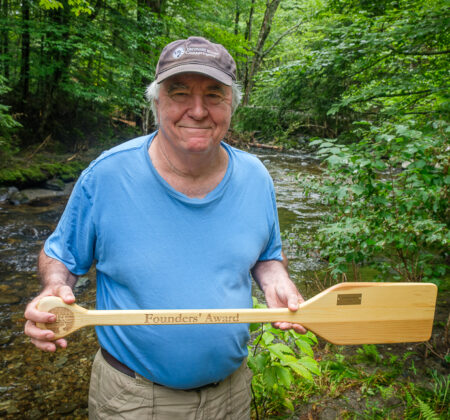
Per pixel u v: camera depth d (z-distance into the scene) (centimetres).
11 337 311
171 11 1226
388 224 269
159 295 113
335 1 482
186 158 115
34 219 609
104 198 115
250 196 125
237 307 120
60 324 101
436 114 366
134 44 948
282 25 1909
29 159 865
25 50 1015
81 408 238
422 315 118
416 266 276
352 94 457
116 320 103
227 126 119
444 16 347
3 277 416
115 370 123
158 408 121
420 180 246
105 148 1095
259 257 143
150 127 1242
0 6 948
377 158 246
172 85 112
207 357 119
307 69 445
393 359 250
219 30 1201
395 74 404
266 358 194
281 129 1456
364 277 382
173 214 115
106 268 118
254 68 1727
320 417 209
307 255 420
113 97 1093
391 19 402
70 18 930
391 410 210
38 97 1075
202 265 116
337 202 332
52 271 117
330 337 116
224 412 130
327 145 262
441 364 246
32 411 234
